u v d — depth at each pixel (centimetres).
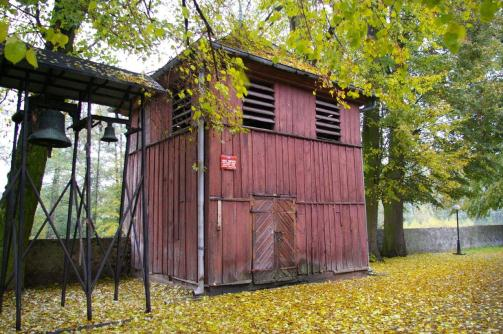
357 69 669
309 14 555
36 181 986
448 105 1588
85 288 653
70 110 709
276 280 1015
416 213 6838
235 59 610
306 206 1111
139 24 688
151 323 646
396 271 1341
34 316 691
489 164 1880
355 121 1303
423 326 634
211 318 680
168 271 1046
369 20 527
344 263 1177
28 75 625
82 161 2938
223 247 933
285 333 596
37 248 1079
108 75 680
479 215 2786
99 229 2517
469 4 446
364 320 671
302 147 1131
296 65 1123
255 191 1008
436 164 1577
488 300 829
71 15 784
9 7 627
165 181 1103
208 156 941
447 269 1381
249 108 1022
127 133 778
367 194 1719
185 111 1035
